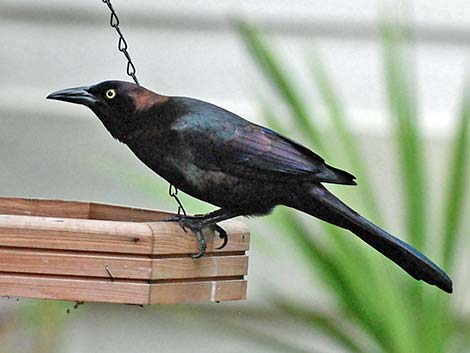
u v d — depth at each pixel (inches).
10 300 500.1
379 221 405.4
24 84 571.8
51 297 290.8
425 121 545.0
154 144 312.7
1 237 290.4
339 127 418.3
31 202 347.9
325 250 394.6
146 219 338.6
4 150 565.9
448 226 403.9
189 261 302.5
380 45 544.7
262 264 547.8
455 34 562.3
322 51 562.3
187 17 567.5
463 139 407.2
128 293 291.4
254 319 552.4
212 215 316.2
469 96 413.4
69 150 562.3
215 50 565.9
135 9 569.0
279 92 426.9
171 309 556.4
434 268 310.2
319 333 547.8
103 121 316.5
